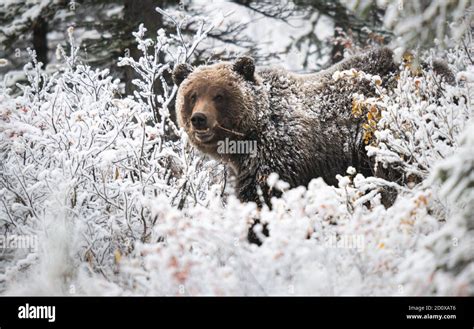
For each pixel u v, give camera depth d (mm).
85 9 22734
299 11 23875
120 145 11125
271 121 11727
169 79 19047
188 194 10930
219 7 21875
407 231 7695
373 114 10758
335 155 11891
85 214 10453
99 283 8070
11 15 20953
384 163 10156
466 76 8969
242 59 11852
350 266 7586
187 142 11828
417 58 8617
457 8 7820
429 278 6492
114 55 20344
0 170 11070
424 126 9773
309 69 24469
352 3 8656
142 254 9523
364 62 12250
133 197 10242
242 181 11828
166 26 20516
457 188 6480
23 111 11617
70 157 10641
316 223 8000
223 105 11633
